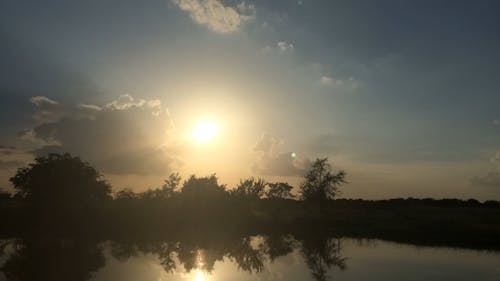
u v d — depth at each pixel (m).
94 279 23.30
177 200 68.25
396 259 31.30
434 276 24.75
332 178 80.25
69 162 68.56
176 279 23.44
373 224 62.25
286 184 84.88
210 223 62.88
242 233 52.88
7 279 23.30
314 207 82.12
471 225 58.94
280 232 54.44
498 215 74.25
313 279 23.53
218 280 23.30
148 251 35.31
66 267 27.11
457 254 34.47
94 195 71.25
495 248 38.84
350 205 95.81
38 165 66.88
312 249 37.16
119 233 51.12
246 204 69.06
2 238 44.16
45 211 63.19
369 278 23.97
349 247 38.59
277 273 25.34
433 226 57.44
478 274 25.50
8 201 72.12
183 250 36.16
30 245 38.62
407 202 104.75
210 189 68.25
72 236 46.97
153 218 63.44
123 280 23.12
